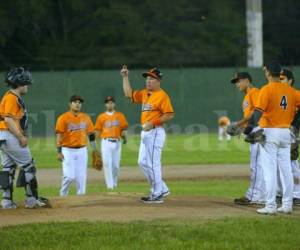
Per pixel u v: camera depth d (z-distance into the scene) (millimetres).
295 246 25109
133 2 140875
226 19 140875
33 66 126375
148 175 32406
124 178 56969
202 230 26719
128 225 27500
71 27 135875
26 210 31266
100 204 32188
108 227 27062
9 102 30984
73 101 41062
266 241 25609
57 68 127125
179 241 25359
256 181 32875
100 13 135750
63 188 41500
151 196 32469
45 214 30281
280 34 146875
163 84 114062
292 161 33406
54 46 131625
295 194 33531
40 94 109812
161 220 28672
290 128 30781
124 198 33969
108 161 48938
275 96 29766
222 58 133500
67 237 25812
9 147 31266
